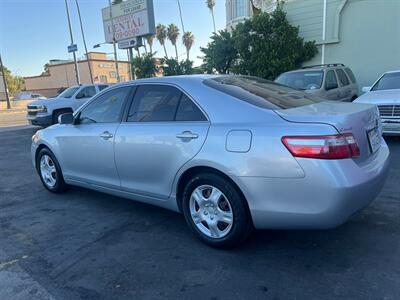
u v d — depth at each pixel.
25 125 17.55
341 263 3.05
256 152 2.95
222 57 16.83
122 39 24.28
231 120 3.21
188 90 3.59
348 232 3.58
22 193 5.55
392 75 8.71
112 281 2.95
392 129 7.19
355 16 13.01
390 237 3.44
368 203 3.02
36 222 4.31
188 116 3.51
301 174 2.77
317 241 3.44
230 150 3.08
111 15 24.53
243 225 3.17
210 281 2.89
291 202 2.86
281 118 2.98
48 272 3.13
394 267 2.94
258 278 2.89
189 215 3.55
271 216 2.97
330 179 2.68
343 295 2.62
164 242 3.61
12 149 10.08
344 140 2.76
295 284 2.79
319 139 2.72
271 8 15.61
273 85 4.01
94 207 4.75
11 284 2.96
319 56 14.13
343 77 10.43
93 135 4.38
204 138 3.26
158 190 3.79
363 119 3.09
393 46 12.50
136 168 3.93
